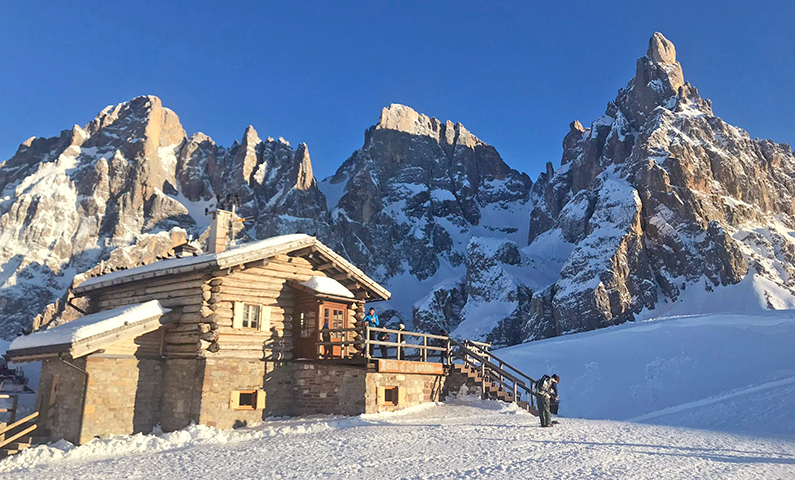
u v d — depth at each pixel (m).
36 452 16.73
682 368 47.50
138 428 20.64
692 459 12.98
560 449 14.12
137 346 21.08
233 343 21.67
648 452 13.84
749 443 15.63
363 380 21.61
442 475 11.22
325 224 177.50
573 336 70.00
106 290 25.61
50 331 21.28
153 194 171.38
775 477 11.14
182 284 22.22
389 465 12.36
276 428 19.55
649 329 62.31
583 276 112.50
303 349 23.56
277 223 166.62
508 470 11.52
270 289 23.38
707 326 58.69
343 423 19.58
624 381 47.41
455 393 25.28
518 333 122.25
